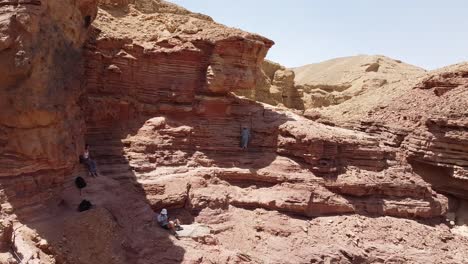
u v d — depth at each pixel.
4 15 13.09
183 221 18.12
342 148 22.14
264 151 22.48
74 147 15.82
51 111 13.80
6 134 13.31
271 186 20.95
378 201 21.73
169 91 21.14
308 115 31.20
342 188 21.17
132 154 19.22
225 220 18.75
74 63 16.22
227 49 21.66
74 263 12.96
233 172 20.75
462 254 20.36
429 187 23.23
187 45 21.06
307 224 19.64
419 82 36.06
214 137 21.75
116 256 14.07
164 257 14.86
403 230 20.77
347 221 20.38
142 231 15.70
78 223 13.90
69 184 15.59
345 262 18.11
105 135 19.56
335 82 66.75
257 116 23.53
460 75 32.62
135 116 20.56
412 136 29.45
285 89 54.03
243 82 22.34
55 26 14.82
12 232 11.62
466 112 27.09
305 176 20.95
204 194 19.06
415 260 19.14
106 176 17.70
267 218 19.36
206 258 15.39
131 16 22.64
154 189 18.09
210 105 21.89
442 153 27.30
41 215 13.59
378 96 44.16
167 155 19.91
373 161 22.67
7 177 12.99
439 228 22.31
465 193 27.56
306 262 17.39
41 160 13.95
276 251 17.69
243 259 16.50
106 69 19.62
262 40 22.91
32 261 11.41
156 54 20.67
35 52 13.44
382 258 18.91
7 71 13.08
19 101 13.16
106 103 19.47
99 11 21.14
